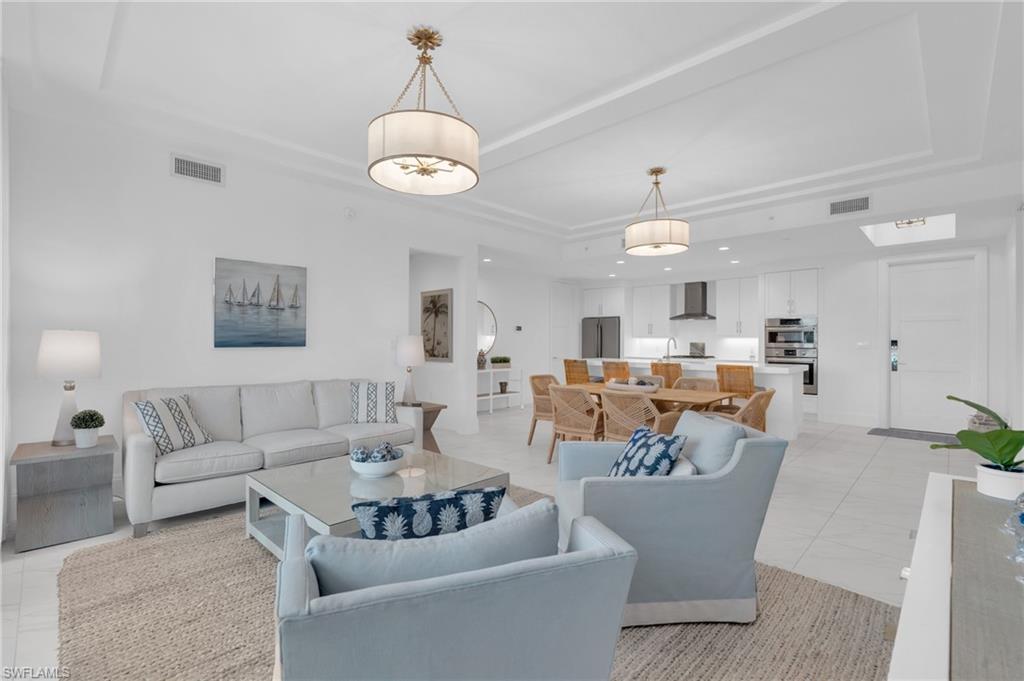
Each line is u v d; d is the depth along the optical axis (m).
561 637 1.07
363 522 1.29
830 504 3.66
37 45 2.67
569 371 6.86
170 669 1.81
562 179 4.87
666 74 2.95
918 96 3.24
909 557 2.77
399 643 0.92
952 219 6.27
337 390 4.54
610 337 10.09
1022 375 4.68
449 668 0.96
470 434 6.36
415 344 5.07
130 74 3.04
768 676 1.80
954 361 6.44
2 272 2.78
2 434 2.75
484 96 3.29
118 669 1.81
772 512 3.49
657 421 3.98
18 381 3.24
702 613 2.12
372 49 2.78
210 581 2.45
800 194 5.18
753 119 3.58
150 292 3.79
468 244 6.34
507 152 4.08
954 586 1.06
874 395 6.96
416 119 2.42
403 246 5.56
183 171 3.97
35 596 2.31
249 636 2.02
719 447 2.21
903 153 4.20
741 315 8.71
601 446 2.78
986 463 1.79
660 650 1.95
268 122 3.71
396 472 2.99
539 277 9.58
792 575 2.55
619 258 7.51
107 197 3.61
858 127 3.70
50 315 3.37
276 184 4.52
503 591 0.98
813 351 7.52
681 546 2.09
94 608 2.21
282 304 4.52
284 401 4.17
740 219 5.86
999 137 3.74
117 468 3.62
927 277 6.64
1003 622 0.91
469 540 1.10
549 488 4.04
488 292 8.55
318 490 2.65
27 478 2.79
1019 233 4.64
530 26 2.55
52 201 3.39
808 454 5.26
